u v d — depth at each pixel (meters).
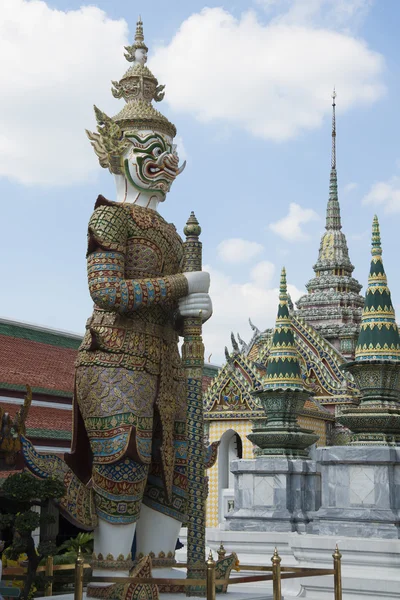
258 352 41.66
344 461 19.34
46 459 11.88
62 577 12.73
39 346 31.36
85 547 18.48
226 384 34.84
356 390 36.75
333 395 36.75
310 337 37.91
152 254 12.70
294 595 17.78
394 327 20.48
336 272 45.75
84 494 11.98
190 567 12.12
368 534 18.58
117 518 11.96
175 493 13.02
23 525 11.12
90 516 11.96
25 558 15.37
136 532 13.03
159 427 12.65
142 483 12.18
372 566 17.80
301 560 18.47
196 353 12.45
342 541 18.08
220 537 23.41
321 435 35.50
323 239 46.91
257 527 24.28
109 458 11.91
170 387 12.76
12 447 11.62
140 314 12.48
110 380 12.09
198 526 12.19
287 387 26.09
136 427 11.98
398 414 19.88
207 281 12.63
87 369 12.32
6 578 13.07
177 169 13.52
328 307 44.03
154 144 13.19
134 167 13.12
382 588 16.91
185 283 12.42
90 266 12.19
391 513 18.69
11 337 30.45
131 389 12.09
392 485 19.05
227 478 34.84
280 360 26.45
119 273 12.14
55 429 26.69
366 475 19.16
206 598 11.27
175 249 13.13
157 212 13.38
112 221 12.32
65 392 28.72
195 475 12.28
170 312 13.05
